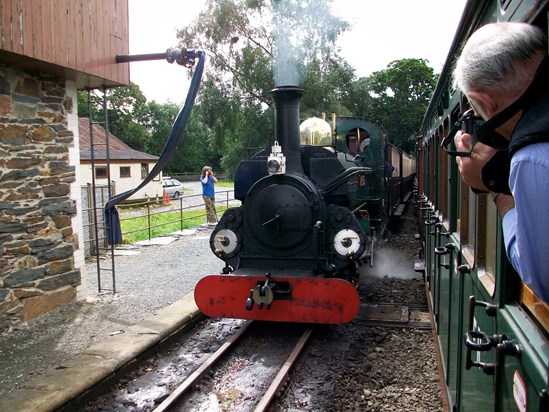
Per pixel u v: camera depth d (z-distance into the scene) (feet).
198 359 16.66
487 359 6.71
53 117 19.92
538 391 4.18
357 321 19.83
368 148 31.19
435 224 16.72
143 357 16.19
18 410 11.61
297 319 17.87
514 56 3.94
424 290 24.29
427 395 13.53
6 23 15.74
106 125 22.80
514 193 3.71
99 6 20.51
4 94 17.75
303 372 15.39
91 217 34.32
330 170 20.20
